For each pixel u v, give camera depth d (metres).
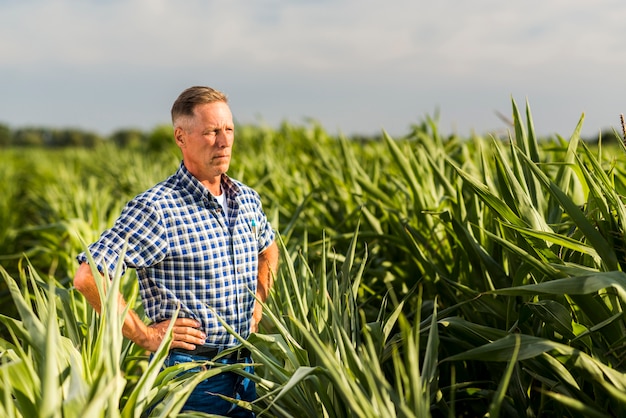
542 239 2.79
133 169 11.91
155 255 2.66
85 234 6.10
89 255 2.42
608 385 2.19
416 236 4.11
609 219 2.76
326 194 6.07
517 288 2.48
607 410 2.63
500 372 3.11
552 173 5.00
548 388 2.79
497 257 3.56
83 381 2.12
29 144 78.94
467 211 3.89
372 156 8.59
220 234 2.78
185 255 2.70
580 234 2.99
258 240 3.10
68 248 6.21
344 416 2.54
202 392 2.74
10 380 2.10
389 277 4.32
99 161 19.20
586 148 2.89
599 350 2.69
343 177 6.62
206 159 2.71
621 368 2.60
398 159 4.66
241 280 2.84
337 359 2.56
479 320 3.47
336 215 5.96
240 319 2.85
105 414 2.14
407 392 2.11
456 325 2.87
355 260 4.57
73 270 5.66
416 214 4.56
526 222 2.96
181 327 2.67
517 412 3.00
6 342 2.51
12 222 10.98
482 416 3.39
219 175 2.82
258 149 11.77
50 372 1.90
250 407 2.64
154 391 2.51
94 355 2.34
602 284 2.30
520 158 3.51
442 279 3.49
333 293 3.25
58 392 2.13
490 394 3.06
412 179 4.60
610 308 2.74
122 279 4.15
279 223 5.76
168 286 2.72
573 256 3.01
